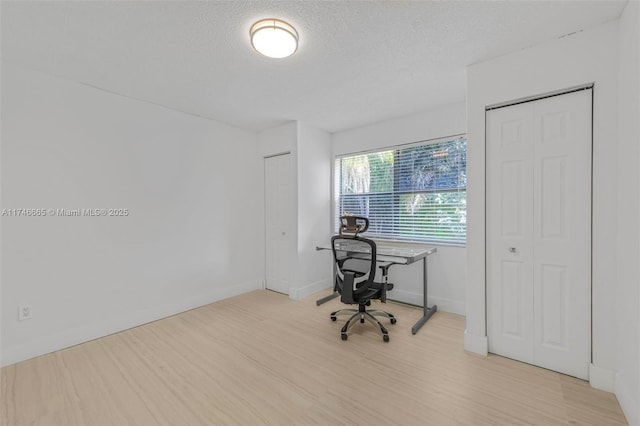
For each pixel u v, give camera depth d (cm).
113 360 219
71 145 245
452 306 314
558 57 188
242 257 390
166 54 205
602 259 176
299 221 366
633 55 149
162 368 208
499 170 215
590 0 153
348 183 406
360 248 285
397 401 171
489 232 220
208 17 165
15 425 154
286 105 307
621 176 165
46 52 201
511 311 213
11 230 216
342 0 151
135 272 285
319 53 204
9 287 215
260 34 172
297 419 157
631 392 150
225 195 370
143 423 155
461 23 172
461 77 243
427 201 333
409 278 345
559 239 193
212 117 344
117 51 200
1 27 172
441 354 225
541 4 156
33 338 224
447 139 313
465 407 165
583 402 167
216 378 195
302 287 370
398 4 155
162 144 308
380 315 288
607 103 174
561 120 192
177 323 291
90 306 255
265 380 193
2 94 212
